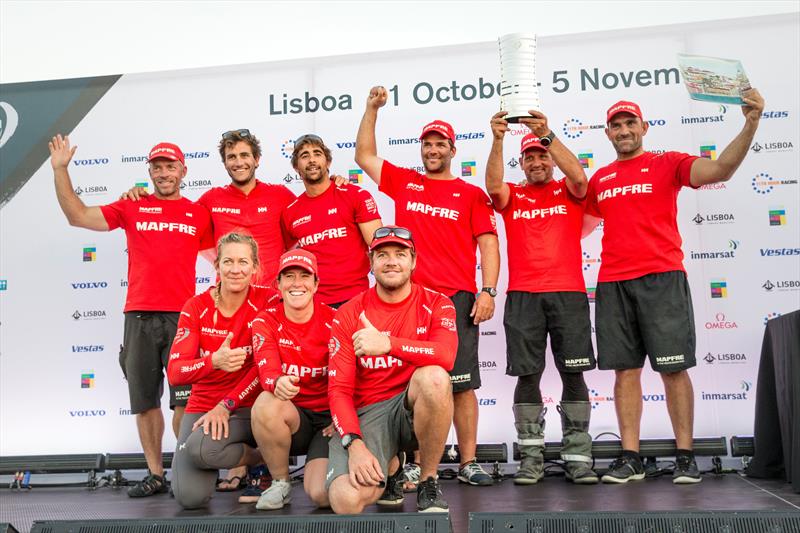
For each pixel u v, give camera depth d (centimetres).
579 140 472
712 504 303
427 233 399
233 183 432
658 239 389
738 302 451
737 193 455
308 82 493
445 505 280
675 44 467
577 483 381
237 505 338
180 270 422
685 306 382
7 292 500
